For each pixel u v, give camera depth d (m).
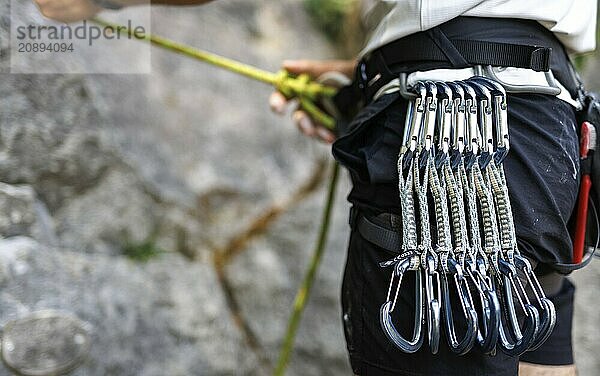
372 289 1.11
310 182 2.36
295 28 2.74
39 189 1.82
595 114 1.17
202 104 2.30
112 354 1.78
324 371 2.11
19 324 1.62
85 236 1.88
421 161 1.05
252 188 2.26
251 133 2.35
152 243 2.02
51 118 1.83
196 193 2.16
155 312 1.91
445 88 1.05
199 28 2.44
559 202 1.10
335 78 1.65
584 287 2.18
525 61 1.10
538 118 1.10
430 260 1.01
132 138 2.04
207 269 2.08
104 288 1.83
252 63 2.50
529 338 1.00
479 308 1.04
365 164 1.12
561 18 1.12
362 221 1.13
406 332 1.06
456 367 1.05
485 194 1.04
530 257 1.09
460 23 1.10
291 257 2.19
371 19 1.24
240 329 2.07
